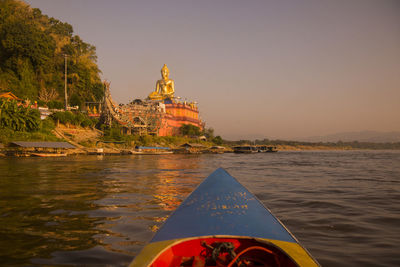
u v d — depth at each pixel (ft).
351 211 29.09
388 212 28.66
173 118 321.32
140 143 237.86
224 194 18.80
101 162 106.73
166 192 38.96
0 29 224.53
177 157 180.55
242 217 15.58
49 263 15.88
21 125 155.02
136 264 11.33
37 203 31.48
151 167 85.87
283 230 14.56
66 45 275.59
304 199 35.73
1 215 26.16
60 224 23.31
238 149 321.32
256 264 12.80
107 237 20.17
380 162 132.57
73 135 193.47
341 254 17.52
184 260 13.12
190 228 14.38
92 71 303.48
